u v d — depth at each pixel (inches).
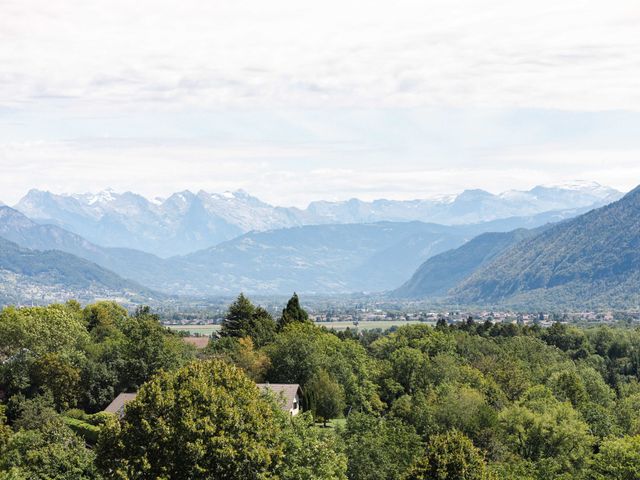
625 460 3673.7
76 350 4692.4
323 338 5797.2
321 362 5022.1
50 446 2849.4
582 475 3880.4
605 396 6122.1
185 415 2413.9
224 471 2381.9
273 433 2546.8
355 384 5108.3
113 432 2455.7
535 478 3437.5
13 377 4284.0
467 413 4318.4
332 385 4618.6
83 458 2800.2
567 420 4340.6
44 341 4633.4
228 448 2358.5
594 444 4539.9
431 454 2834.6
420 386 5565.9
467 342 7544.3
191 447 2343.8
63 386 4298.7
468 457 2822.3
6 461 2837.1
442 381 5403.5
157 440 2388.0
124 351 4621.1
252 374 4943.4
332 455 2684.5
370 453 3127.5
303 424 2768.2
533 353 7524.6
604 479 3666.3
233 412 2456.9
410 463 3213.6
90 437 3725.4
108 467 2433.6
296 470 2536.9
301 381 4938.5
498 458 4008.4
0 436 3166.8
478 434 4190.5
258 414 2527.1
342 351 5590.6
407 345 7017.7
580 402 5482.3
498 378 5915.4
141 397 2504.9
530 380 6122.1
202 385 2502.5
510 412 4389.8
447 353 6486.2
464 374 5689.0
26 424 3654.0
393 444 3312.0
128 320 5718.5
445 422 4311.0
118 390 4495.6
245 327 6166.3
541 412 4515.3
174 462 2369.6
